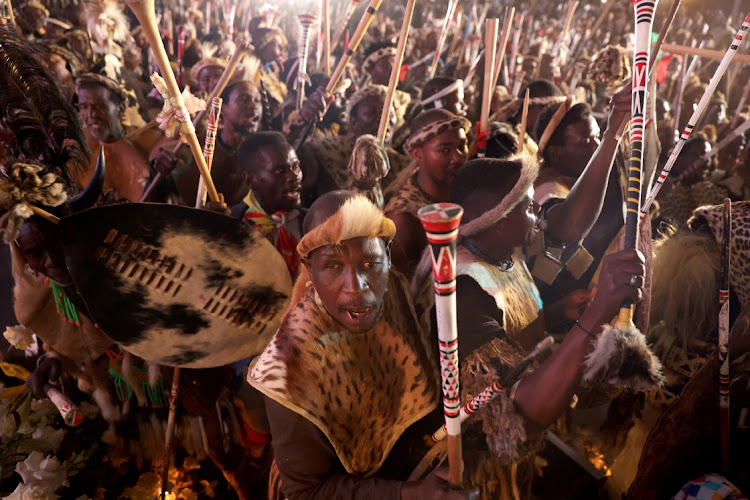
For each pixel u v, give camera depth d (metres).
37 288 2.00
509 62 5.36
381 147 2.12
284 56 5.57
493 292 1.70
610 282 1.33
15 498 2.17
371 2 2.50
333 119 4.14
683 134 1.48
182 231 1.67
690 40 6.42
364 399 1.47
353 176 2.15
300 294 1.46
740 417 1.81
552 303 2.37
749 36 7.16
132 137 3.18
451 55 5.56
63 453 2.41
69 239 1.57
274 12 5.85
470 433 1.66
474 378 1.61
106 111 2.94
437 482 1.30
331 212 1.34
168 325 1.71
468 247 1.83
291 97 4.30
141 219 1.63
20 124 1.91
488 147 2.82
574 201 2.19
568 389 1.42
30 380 2.20
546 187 2.51
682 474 1.87
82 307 1.89
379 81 4.24
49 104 1.97
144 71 5.12
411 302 1.66
